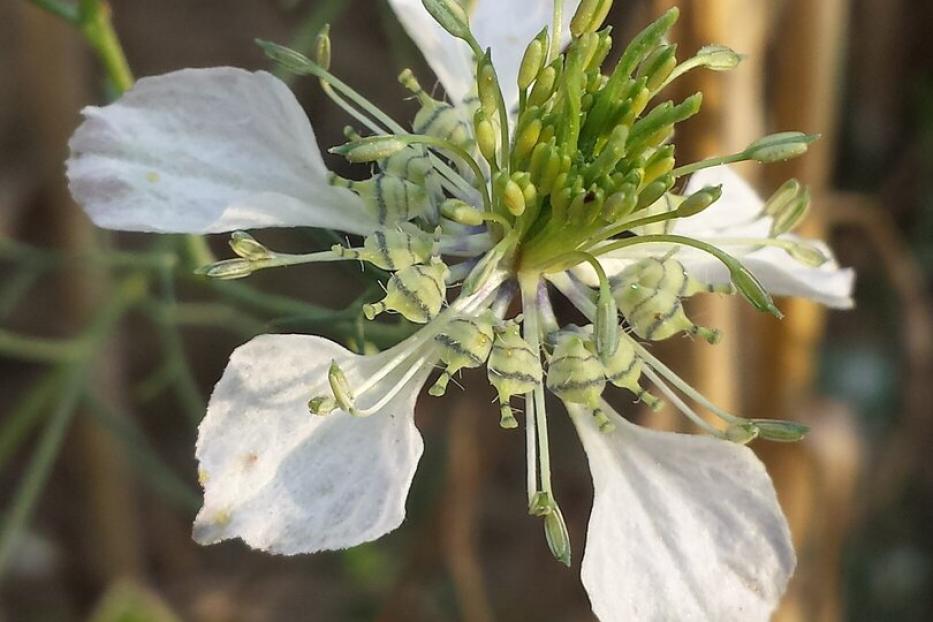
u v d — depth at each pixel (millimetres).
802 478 123
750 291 90
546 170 91
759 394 122
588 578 91
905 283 143
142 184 90
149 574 182
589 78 92
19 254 122
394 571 156
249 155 91
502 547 178
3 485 182
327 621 175
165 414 187
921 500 170
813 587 126
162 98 91
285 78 122
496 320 92
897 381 170
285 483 88
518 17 100
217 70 91
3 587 177
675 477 94
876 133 182
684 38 110
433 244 91
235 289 109
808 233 121
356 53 184
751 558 92
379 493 88
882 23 176
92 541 175
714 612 92
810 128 119
